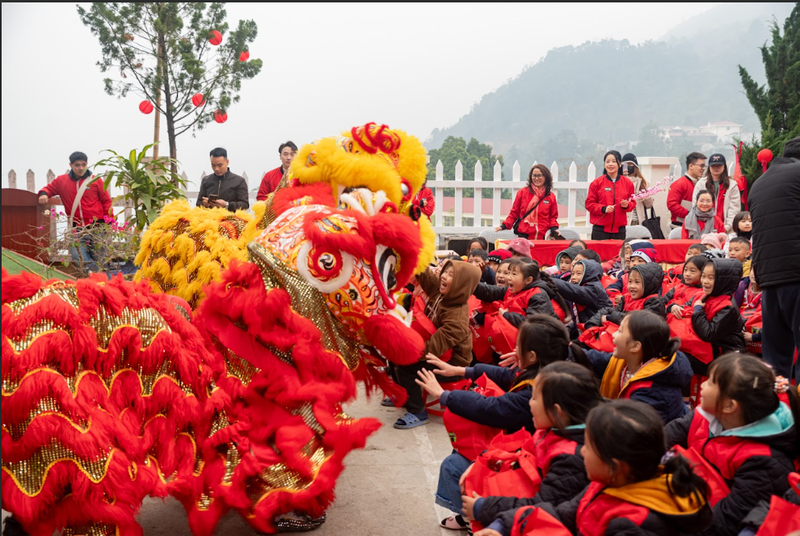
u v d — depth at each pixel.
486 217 12.96
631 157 10.86
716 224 9.12
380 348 3.44
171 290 3.96
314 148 3.78
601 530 2.30
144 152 6.37
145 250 4.07
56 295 2.59
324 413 3.08
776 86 12.51
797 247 4.82
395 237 3.32
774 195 4.92
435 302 5.39
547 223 9.48
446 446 4.79
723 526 2.50
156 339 2.81
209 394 3.04
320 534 3.45
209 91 9.82
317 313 3.29
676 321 5.23
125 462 2.59
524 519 2.45
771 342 5.12
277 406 3.15
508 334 5.05
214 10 9.84
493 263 6.98
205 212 4.18
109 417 2.61
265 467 3.02
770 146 11.81
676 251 8.52
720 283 5.02
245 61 9.91
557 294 5.53
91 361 2.61
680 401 3.44
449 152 25.47
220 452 3.08
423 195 9.45
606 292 6.52
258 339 3.18
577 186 12.30
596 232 9.86
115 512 2.53
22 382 2.41
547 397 2.75
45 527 2.55
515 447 3.11
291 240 3.31
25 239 7.84
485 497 2.75
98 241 6.46
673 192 9.83
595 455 2.34
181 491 2.88
